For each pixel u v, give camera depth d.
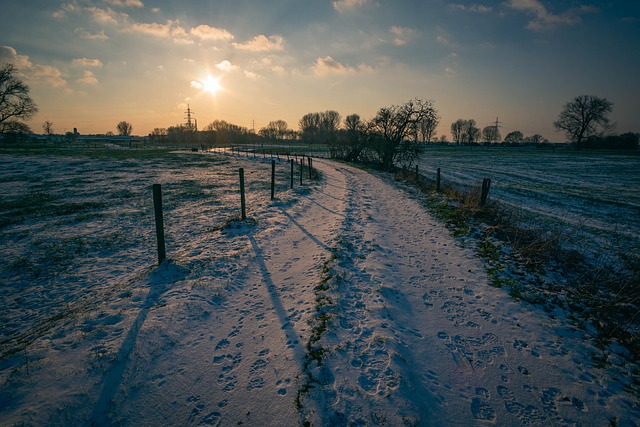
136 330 4.12
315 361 3.72
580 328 4.62
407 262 7.14
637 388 3.51
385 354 3.88
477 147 116.00
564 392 3.46
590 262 7.84
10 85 59.75
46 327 4.43
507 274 6.37
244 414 3.04
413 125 33.91
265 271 6.50
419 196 16.19
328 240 8.48
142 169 27.89
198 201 14.23
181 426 2.89
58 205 12.73
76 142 108.88
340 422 2.93
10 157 35.88
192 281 5.73
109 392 3.16
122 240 8.74
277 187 18.70
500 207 12.08
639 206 18.14
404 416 3.02
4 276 6.49
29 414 2.82
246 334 4.32
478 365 3.85
